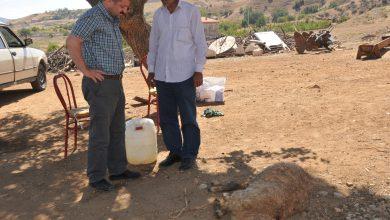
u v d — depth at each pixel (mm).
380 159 5238
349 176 4848
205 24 60312
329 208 4230
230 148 6039
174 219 4227
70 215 4430
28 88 12461
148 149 5508
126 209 4461
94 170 4840
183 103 5160
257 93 9555
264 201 3975
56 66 20453
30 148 6672
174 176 5145
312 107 7887
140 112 8297
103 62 4578
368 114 7141
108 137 4816
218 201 4355
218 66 15766
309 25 78438
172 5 4961
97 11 4496
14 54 10445
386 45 14141
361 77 10609
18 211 4578
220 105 8531
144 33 7426
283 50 25438
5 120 8648
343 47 22719
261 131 6773
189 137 5297
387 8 64250
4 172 5680
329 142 6012
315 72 12062
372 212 4129
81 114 6004
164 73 5129
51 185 5168
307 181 4387
